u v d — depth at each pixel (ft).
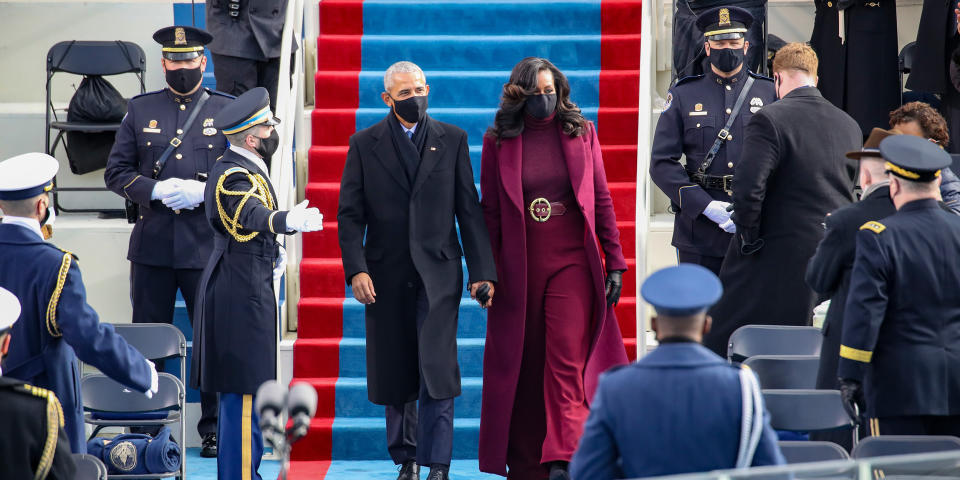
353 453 82.69
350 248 69.46
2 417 43.50
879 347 53.57
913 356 52.60
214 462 82.23
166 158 80.94
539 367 68.95
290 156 87.86
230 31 95.40
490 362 68.80
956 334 52.95
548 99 66.39
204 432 83.97
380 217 69.87
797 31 109.81
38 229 55.62
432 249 69.21
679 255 80.28
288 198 87.76
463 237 69.21
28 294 54.13
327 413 84.84
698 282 38.47
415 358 70.59
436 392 67.97
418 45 106.73
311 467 80.53
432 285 68.74
